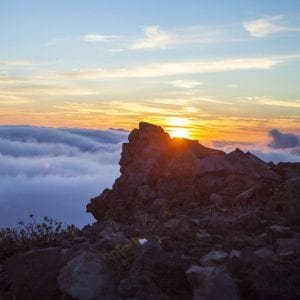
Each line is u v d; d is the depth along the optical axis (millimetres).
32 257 10047
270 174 17219
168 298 8258
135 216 15469
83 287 8812
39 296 9273
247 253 8984
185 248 10555
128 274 8930
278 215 13000
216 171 17422
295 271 8125
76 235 12734
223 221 12289
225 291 8031
